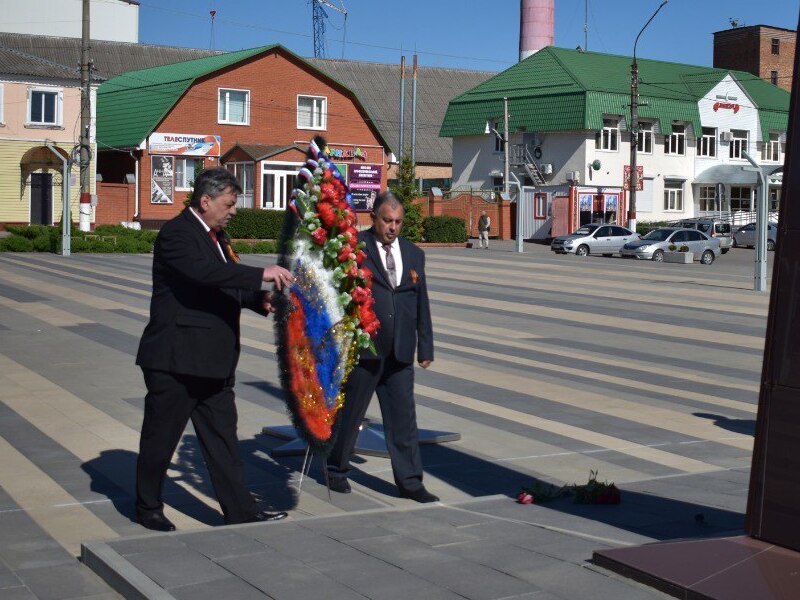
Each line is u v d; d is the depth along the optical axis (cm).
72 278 2475
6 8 7206
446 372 1291
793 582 446
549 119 5969
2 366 1261
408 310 689
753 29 8781
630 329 1861
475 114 6378
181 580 483
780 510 488
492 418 1002
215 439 616
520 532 577
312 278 638
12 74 4603
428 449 869
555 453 859
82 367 1261
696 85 6588
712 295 2584
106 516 655
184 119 5112
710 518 630
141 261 3166
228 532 572
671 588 457
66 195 3325
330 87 5525
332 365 650
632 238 4622
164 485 737
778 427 489
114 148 5069
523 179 6275
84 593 503
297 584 477
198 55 7081
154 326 597
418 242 4862
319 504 689
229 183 595
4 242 3459
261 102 5331
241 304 630
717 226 5466
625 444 902
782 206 488
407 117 7556
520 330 1803
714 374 1364
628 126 6012
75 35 7388
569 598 455
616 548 507
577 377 1288
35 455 820
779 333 488
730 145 6688
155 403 602
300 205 643
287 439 877
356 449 844
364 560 516
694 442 920
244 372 1251
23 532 619
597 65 6319
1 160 4631
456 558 519
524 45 7525
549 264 3703
